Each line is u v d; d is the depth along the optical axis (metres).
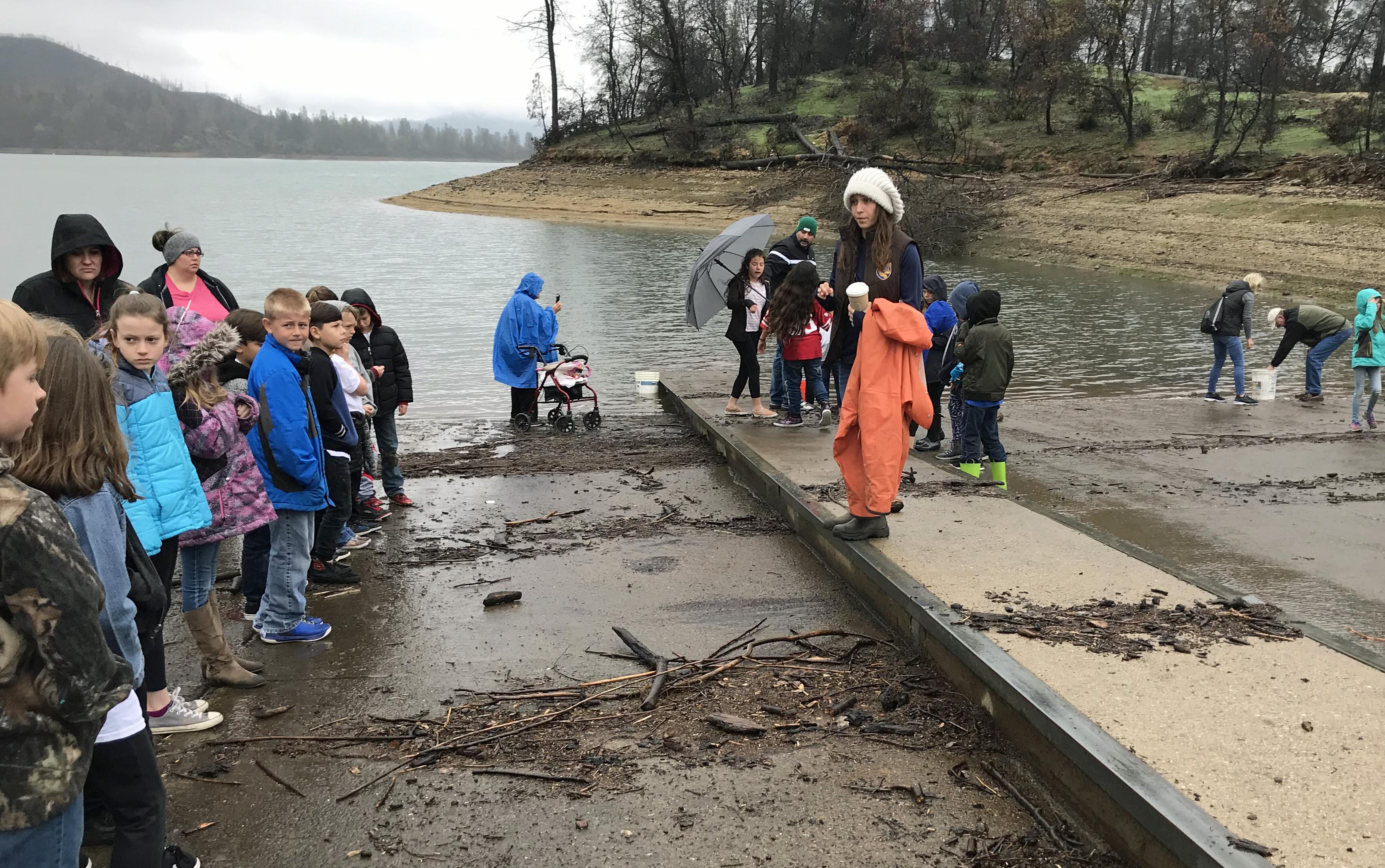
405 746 4.07
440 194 60.69
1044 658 4.11
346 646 5.04
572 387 10.49
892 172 42.00
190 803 3.66
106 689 2.21
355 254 32.22
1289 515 7.59
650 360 15.30
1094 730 3.49
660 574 6.02
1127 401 12.39
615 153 60.00
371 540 6.73
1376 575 6.27
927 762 3.88
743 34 73.81
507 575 6.04
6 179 99.12
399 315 19.84
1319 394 12.41
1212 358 15.67
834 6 71.25
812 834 3.43
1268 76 41.66
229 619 5.45
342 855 3.36
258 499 4.70
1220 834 2.91
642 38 67.00
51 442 2.67
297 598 5.05
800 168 49.12
